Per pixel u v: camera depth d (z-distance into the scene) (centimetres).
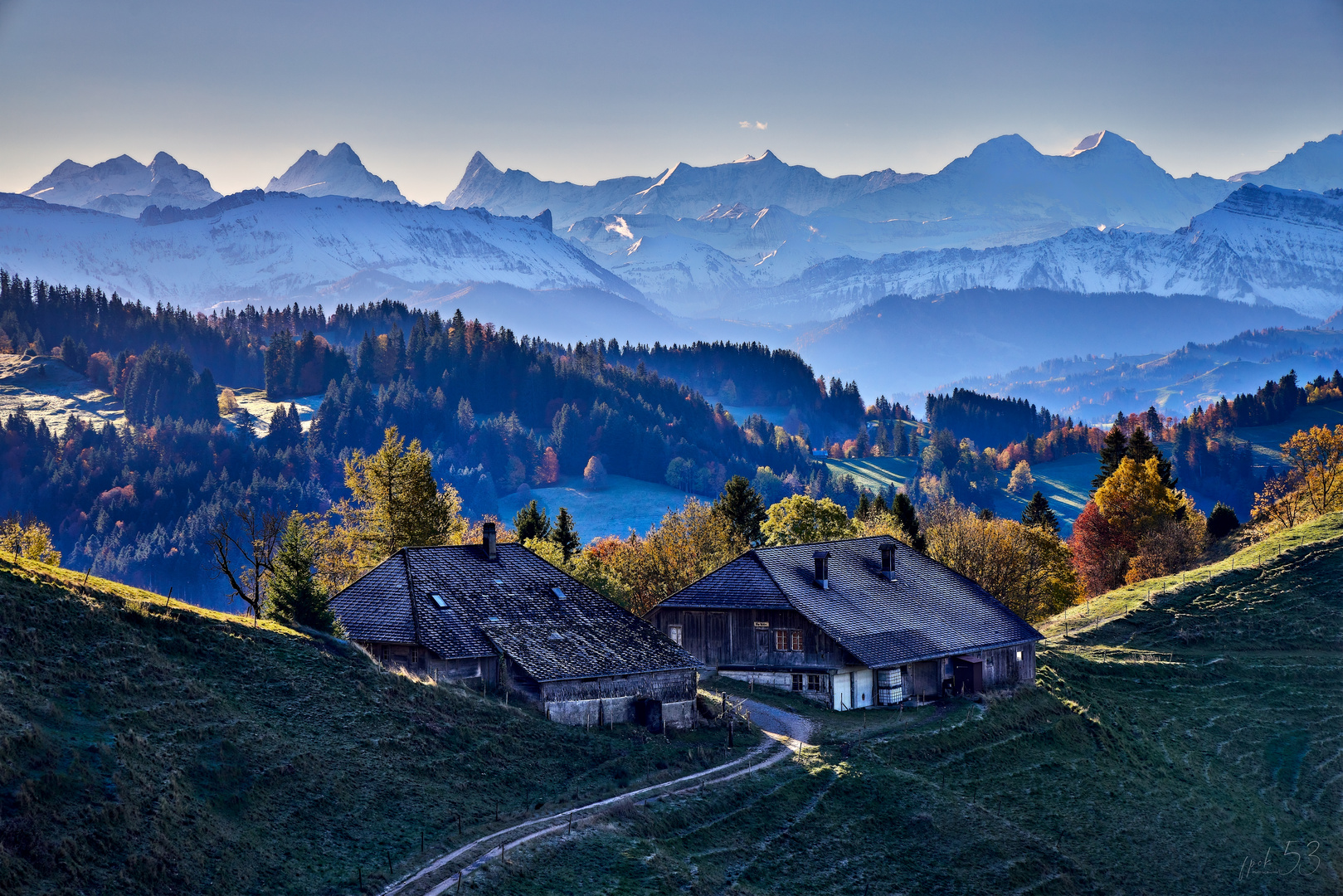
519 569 6562
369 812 4050
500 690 5566
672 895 4028
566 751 5084
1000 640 7381
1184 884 5466
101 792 3375
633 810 4556
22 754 3350
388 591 6003
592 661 5762
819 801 5134
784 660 6838
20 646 3984
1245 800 6550
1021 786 5988
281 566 5791
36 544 7881
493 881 3728
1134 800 6144
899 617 7181
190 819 3497
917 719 6419
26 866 2986
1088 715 7075
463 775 4566
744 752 5594
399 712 4803
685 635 7200
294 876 3506
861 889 4603
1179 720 7525
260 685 4581
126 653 4284
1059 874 5175
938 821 5234
